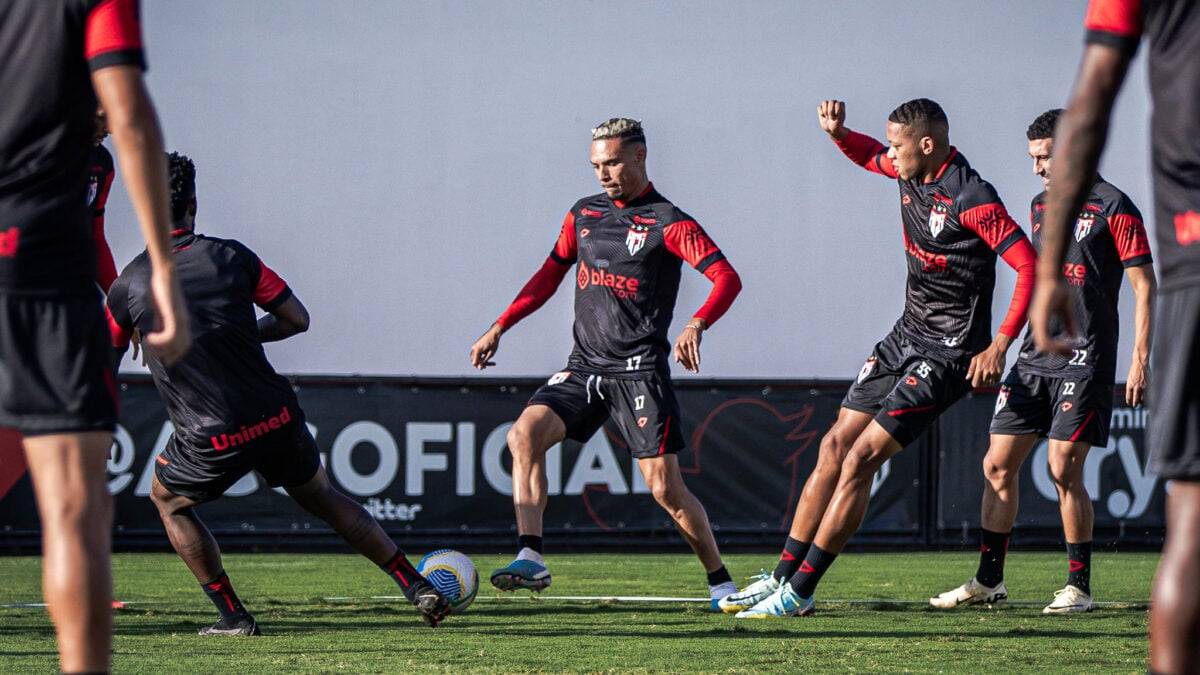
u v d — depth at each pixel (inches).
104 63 262.7
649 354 706.2
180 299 271.1
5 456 598.9
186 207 551.2
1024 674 451.5
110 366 283.0
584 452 1312.7
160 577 968.3
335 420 1284.4
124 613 687.7
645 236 705.0
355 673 440.5
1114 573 1062.4
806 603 673.6
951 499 1344.7
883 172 750.5
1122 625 625.0
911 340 686.5
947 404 679.7
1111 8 249.6
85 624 263.4
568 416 710.5
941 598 748.6
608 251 710.5
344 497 581.3
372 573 1020.5
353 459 1286.9
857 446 663.8
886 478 1337.4
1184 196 252.8
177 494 559.2
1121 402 1360.7
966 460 1349.7
